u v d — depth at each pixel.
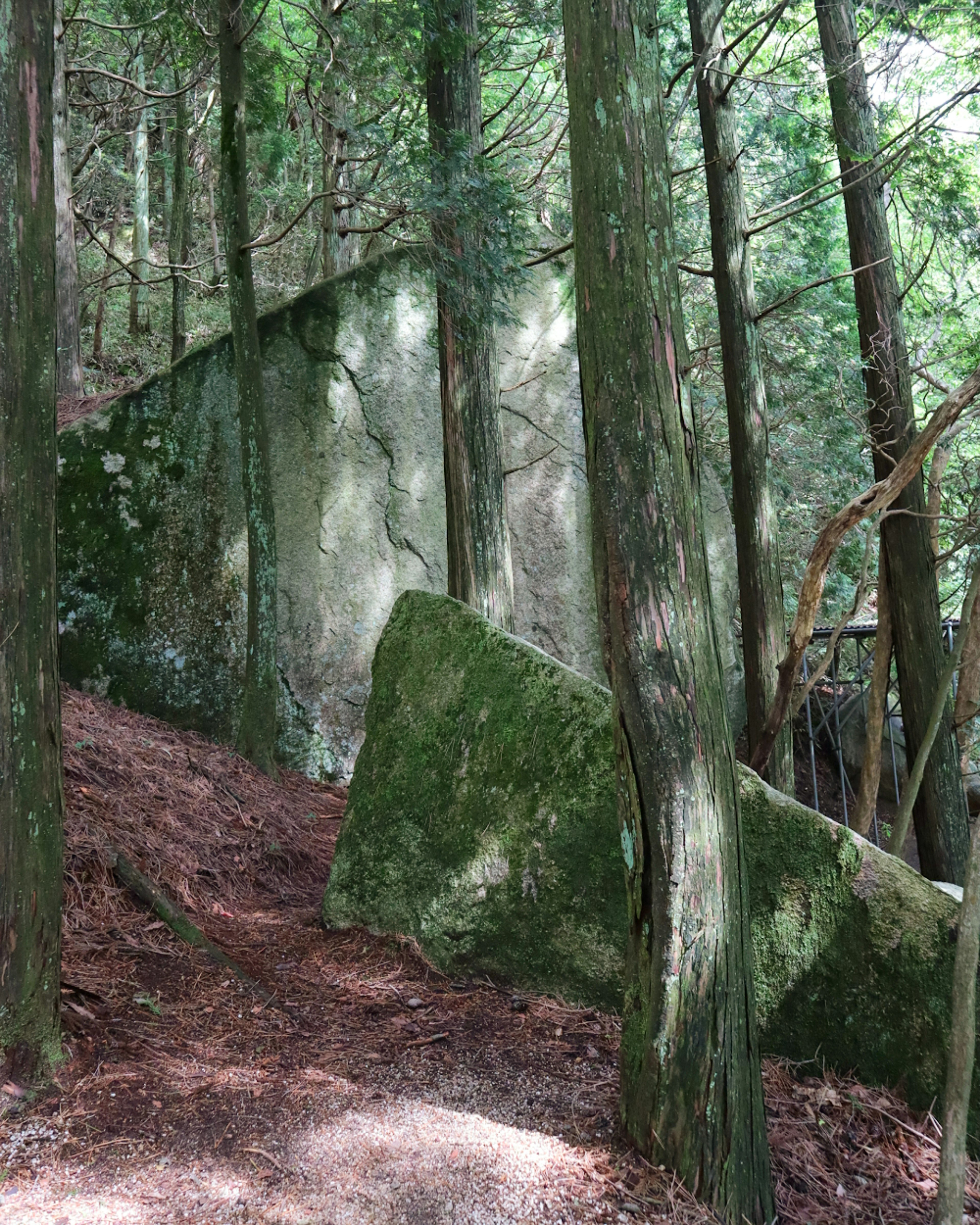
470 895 4.09
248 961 3.92
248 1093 2.84
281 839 5.65
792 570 11.22
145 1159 2.47
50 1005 2.76
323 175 10.79
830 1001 3.50
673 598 2.72
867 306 7.04
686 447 2.80
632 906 2.78
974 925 2.60
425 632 4.80
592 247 2.80
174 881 4.48
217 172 15.10
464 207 6.34
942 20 6.66
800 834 3.65
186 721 7.11
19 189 2.66
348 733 7.96
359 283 8.26
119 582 7.03
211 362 7.51
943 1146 2.52
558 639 9.08
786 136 8.00
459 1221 2.40
